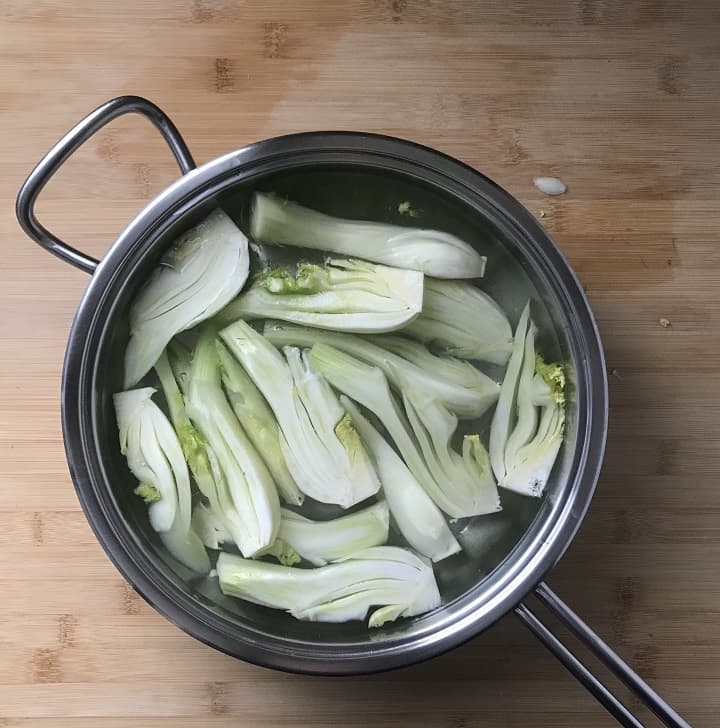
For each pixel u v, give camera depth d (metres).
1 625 0.77
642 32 0.79
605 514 0.79
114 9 0.79
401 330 0.74
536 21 0.79
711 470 0.79
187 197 0.68
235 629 0.69
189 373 0.73
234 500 0.73
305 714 0.77
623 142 0.79
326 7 0.79
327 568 0.73
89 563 0.77
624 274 0.79
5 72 0.78
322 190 0.72
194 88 0.79
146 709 0.77
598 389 0.69
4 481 0.77
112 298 0.69
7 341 0.78
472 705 0.78
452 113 0.79
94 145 0.78
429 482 0.73
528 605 0.78
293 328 0.73
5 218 0.78
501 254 0.72
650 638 0.78
